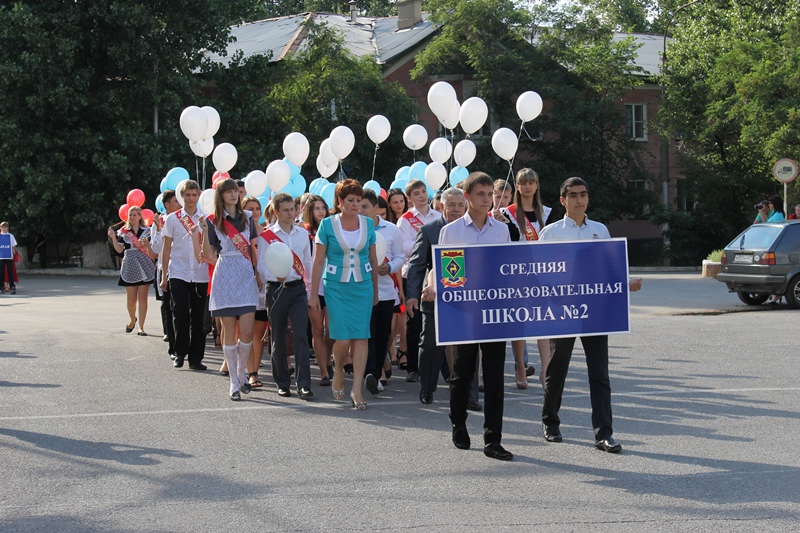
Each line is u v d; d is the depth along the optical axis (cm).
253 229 856
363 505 517
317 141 3052
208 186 3050
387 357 984
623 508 507
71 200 2917
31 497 537
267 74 3238
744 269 1661
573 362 1057
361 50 3747
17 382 924
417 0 4075
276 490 548
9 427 721
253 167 3027
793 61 3011
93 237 3142
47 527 483
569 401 827
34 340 1245
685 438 671
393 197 1030
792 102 2945
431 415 775
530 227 831
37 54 2748
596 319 634
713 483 554
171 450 649
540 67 3325
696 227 3512
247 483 564
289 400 841
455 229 651
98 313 1667
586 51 3391
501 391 622
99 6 2855
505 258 618
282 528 478
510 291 620
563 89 3234
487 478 572
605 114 3281
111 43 2902
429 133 3584
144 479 574
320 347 923
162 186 1252
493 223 657
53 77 2791
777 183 3316
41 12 2819
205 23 3075
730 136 3350
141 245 1292
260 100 3155
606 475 575
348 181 787
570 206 653
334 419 757
